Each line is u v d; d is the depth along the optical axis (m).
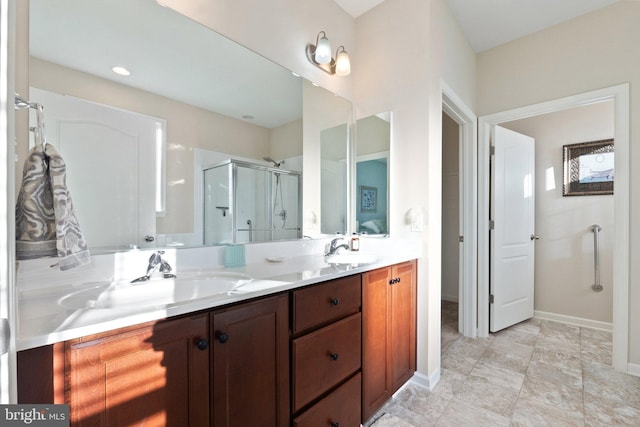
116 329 0.64
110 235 1.06
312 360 1.09
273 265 1.42
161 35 1.21
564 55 2.21
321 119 1.93
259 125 1.58
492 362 2.04
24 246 0.65
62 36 0.98
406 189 1.88
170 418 0.72
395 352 1.58
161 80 1.21
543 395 1.65
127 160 1.12
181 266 1.24
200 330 0.78
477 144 2.62
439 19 1.93
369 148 2.09
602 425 1.41
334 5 2.01
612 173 2.65
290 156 1.75
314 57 1.86
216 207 1.40
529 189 2.87
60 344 0.57
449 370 1.94
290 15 1.71
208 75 1.36
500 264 2.60
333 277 1.17
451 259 3.60
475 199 2.55
